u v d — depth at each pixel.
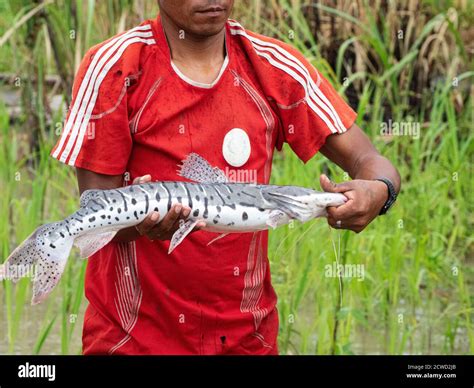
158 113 3.13
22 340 5.14
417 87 7.36
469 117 7.11
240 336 3.28
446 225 6.17
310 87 3.33
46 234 2.88
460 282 5.22
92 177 3.16
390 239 5.78
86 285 3.35
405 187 6.16
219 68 3.21
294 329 5.16
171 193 2.92
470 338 4.79
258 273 3.29
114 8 6.41
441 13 6.90
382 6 7.27
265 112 3.24
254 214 2.96
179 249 3.15
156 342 3.23
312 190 3.02
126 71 3.11
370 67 7.22
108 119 3.12
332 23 7.33
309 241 5.22
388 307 5.32
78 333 5.23
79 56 6.36
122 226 2.92
